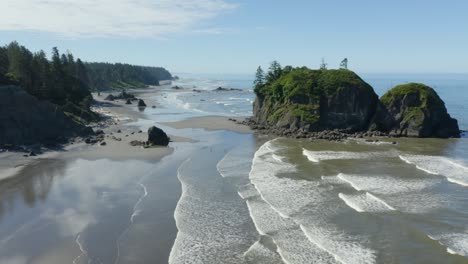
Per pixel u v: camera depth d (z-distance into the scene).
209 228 38.50
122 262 31.89
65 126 85.88
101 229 38.12
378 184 50.34
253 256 32.91
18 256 32.62
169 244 35.19
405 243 34.25
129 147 75.94
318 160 63.94
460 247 33.16
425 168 57.91
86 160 65.38
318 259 31.95
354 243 34.47
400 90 94.62
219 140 84.75
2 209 43.06
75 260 32.00
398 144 79.50
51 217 40.91
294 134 90.62
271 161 63.97
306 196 46.53
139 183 52.62
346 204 43.66
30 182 52.75
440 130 90.25
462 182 50.56
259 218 40.44
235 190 49.56
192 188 50.50
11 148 71.06
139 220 40.34
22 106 78.94
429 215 40.03
